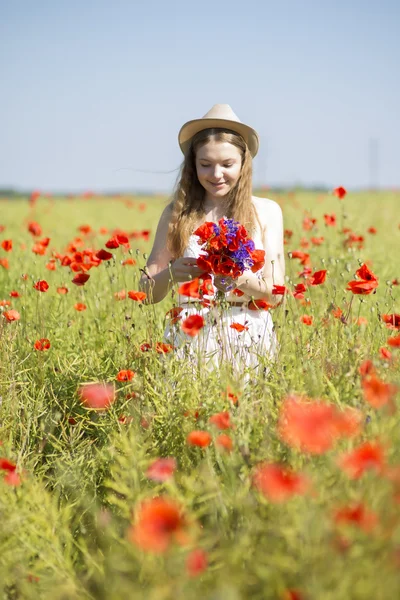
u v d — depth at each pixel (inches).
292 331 113.5
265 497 69.9
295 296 116.6
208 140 129.2
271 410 88.2
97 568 75.4
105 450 103.5
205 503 79.4
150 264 140.5
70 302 184.5
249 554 66.3
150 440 98.6
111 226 492.4
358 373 90.1
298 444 76.9
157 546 56.7
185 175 136.6
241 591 64.4
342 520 57.6
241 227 110.2
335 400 86.5
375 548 58.7
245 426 86.7
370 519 57.1
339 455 69.7
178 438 97.3
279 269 136.9
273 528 65.4
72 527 88.2
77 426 119.3
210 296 122.9
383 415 75.7
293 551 62.2
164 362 108.2
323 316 128.7
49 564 72.6
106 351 137.3
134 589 65.7
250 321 128.0
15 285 198.7
